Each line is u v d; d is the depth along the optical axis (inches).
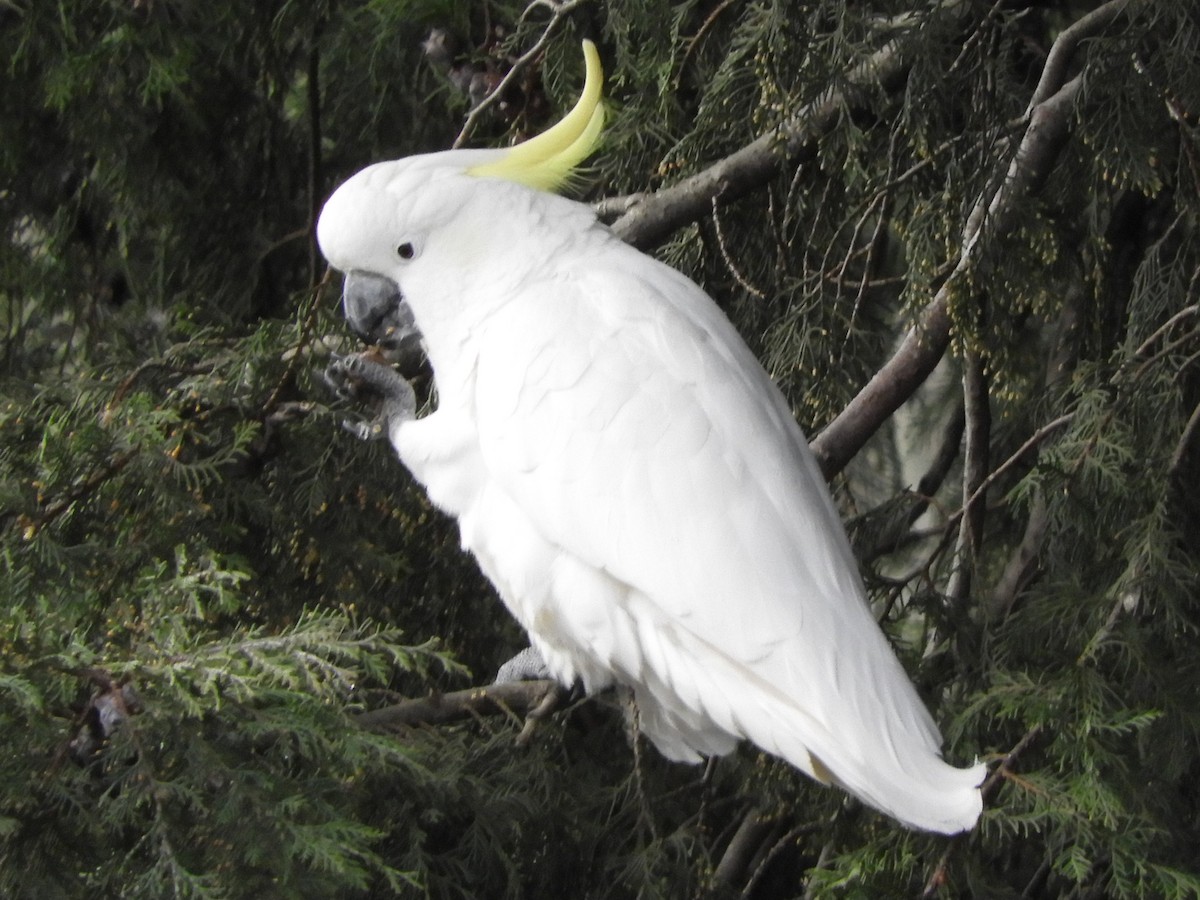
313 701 287.1
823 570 309.3
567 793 367.9
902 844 346.0
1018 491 372.8
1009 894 338.6
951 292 361.7
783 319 419.5
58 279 496.4
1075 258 402.0
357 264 358.6
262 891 270.5
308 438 398.3
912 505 421.1
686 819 407.2
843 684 295.4
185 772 282.8
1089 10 470.3
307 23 476.7
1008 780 339.6
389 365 366.6
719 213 413.1
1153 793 340.5
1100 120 355.6
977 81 362.9
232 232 504.7
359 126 498.0
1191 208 373.4
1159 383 372.8
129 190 479.5
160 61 449.4
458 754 344.2
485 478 343.9
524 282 344.8
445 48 437.4
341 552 398.0
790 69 357.1
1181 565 350.0
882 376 380.5
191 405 386.9
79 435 349.7
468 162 360.5
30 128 483.2
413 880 274.1
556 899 366.9
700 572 308.0
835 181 437.4
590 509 318.3
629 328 329.4
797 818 406.3
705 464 314.3
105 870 276.8
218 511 380.5
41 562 331.6
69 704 287.6
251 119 504.7
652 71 415.8
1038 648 367.9
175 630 296.8
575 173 389.7
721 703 311.0
